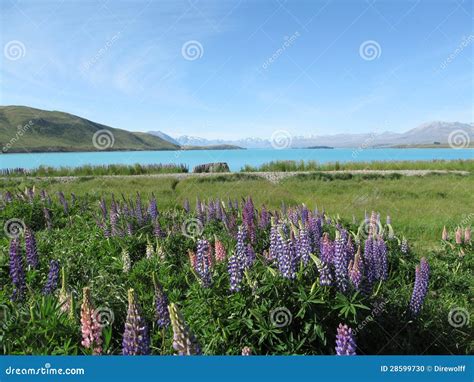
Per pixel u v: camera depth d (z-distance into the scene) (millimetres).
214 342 4105
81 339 3938
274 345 4195
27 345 3842
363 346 4730
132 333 3254
